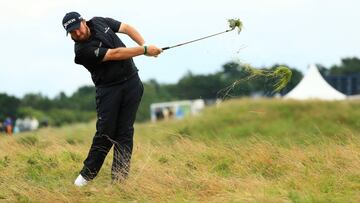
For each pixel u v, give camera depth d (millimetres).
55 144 22312
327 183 15609
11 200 15547
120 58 16141
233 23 17906
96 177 17328
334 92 59625
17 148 22172
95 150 16812
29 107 132875
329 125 40875
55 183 16906
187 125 46438
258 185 15391
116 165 16734
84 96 148000
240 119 48312
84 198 15578
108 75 16391
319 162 17672
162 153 19906
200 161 18609
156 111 108250
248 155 18672
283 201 14023
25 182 16859
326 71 139875
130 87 16656
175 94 149750
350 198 14305
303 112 49281
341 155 17922
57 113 131625
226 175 17141
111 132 16688
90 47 16078
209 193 15297
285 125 44562
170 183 16109
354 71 147875
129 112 16812
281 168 17453
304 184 15539
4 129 60594
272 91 18656
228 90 19016
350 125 40594
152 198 15297
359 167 16734
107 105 16531
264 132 41406
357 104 50656
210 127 46500
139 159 19453
